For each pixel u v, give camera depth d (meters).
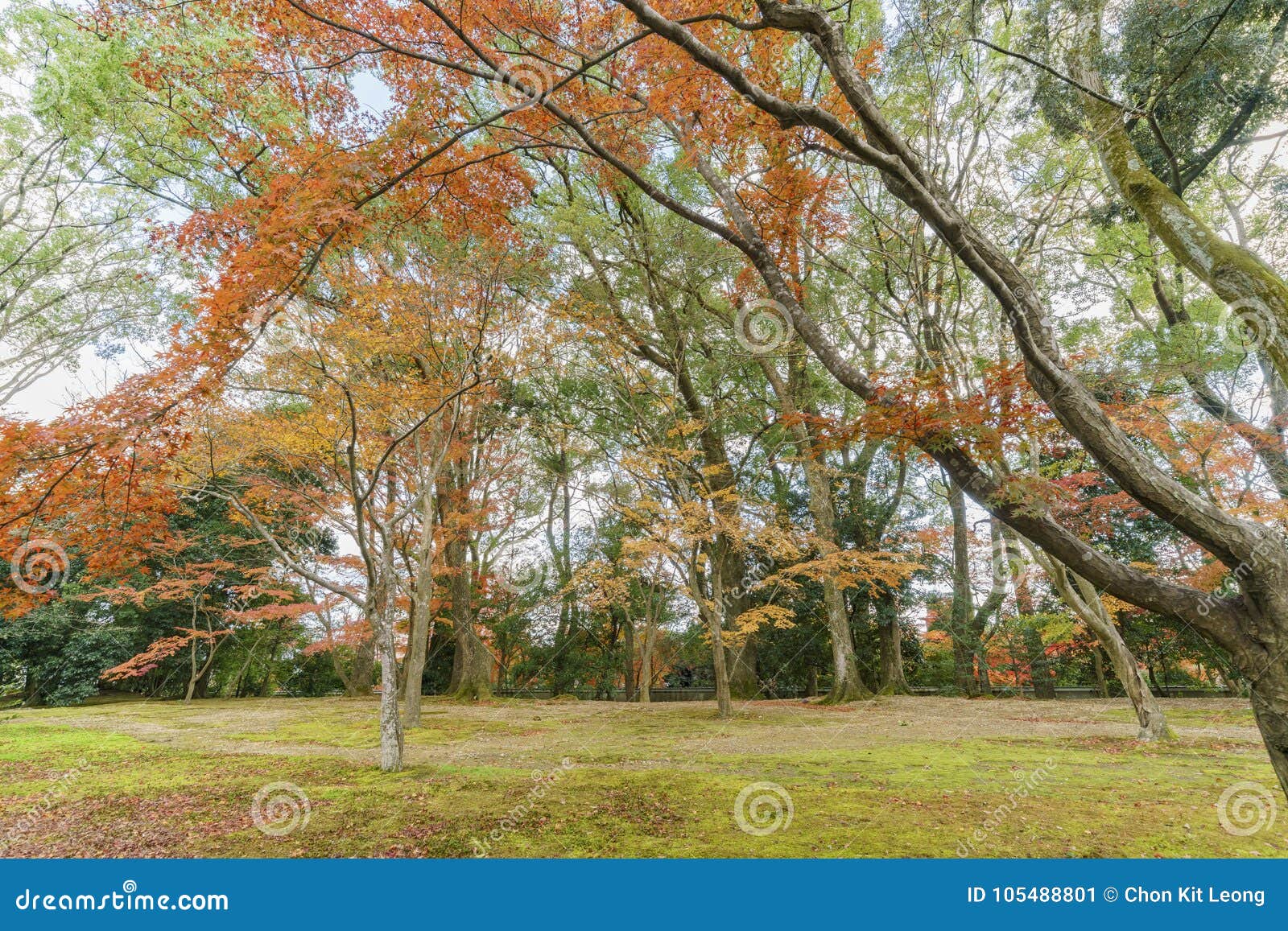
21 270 11.19
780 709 15.68
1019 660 18.53
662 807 6.04
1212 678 19.05
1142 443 11.04
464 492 15.73
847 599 19.66
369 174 4.04
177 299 11.62
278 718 14.17
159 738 10.97
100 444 3.37
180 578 17.11
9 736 11.20
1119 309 14.56
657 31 3.49
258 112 7.85
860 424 3.99
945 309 9.52
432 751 9.52
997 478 3.76
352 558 16.50
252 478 10.55
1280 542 3.17
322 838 5.33
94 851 5.20
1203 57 6.19
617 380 13.83
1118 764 7.95
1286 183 9.16
